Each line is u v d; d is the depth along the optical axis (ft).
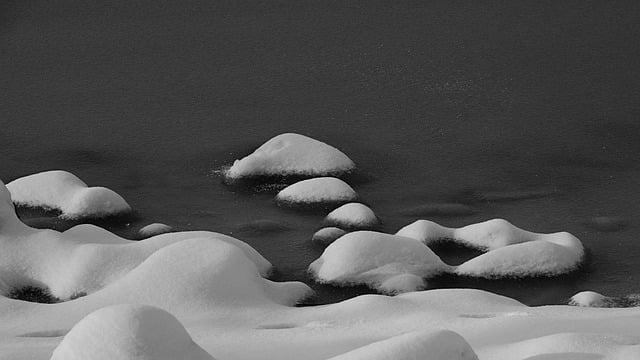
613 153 45.98
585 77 56.08
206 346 22.07
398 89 55.62
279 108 53.36
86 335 17.74
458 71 57.77
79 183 40.37
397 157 45.98
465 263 32.27
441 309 26.17
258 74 58.70
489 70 57.67
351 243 31.99
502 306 26.66
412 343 17.25
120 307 18.20
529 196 40.93
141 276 28.09
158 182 43.29
